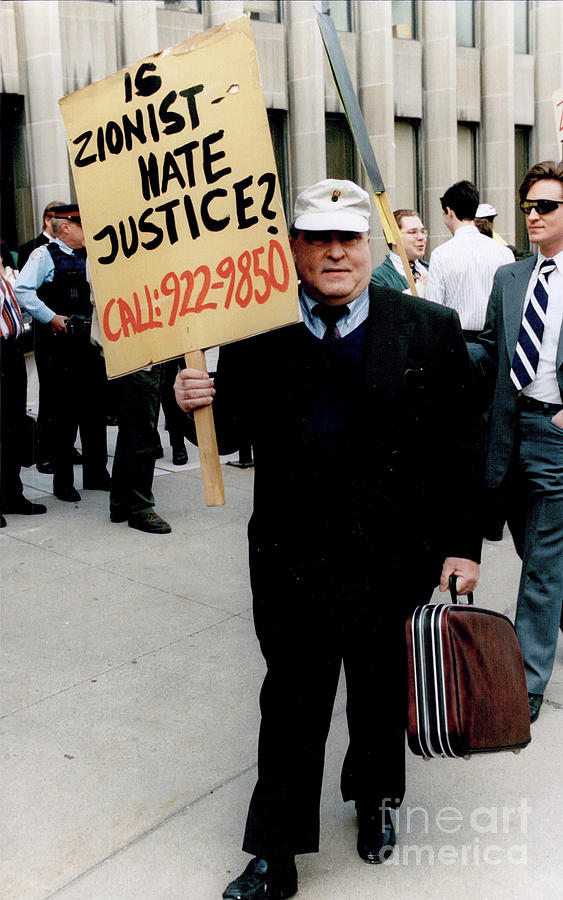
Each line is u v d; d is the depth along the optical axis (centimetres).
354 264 235
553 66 1969
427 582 256
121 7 1288
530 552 347
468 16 1845
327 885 258
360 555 244
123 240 257
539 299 342
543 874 262
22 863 268
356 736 262
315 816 254
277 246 233
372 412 238
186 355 250
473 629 234
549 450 341
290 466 243
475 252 512
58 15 1208
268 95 1523
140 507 573
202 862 268
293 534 245
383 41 1600
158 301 253
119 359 263
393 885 258
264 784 251
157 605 455
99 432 668
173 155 245
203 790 303
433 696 231
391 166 1644
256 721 346
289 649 250
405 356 241
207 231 243
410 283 388
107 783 307
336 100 1605
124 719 348
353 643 249
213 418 256
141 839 279
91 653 403
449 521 259
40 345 667
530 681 345
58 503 639
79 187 261
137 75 248
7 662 395
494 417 352
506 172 1895
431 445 251
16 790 303
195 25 1412
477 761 322
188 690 370
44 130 1211
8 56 1197
